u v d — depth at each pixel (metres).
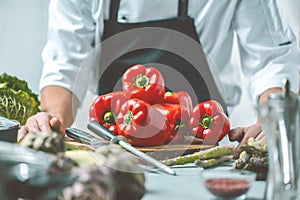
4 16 2.95
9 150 0.88
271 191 0.89
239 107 2.76
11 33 2.96
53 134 0.98
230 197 1.00
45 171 0.84
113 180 0.88
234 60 2.66
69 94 1.89
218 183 1.00
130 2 2.02
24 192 0.86
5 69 2.98
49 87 1.91
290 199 0.86
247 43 2.10
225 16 2.09
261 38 2.09
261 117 0.88
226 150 1.29
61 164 0.85
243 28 2.11
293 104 0.86
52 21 2.06
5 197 0.86
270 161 0.88
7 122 1.13
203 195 1.04
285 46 2.07
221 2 2.06
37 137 0.96
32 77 2.97
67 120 1.81
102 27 2.06
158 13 2.03
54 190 0.83
